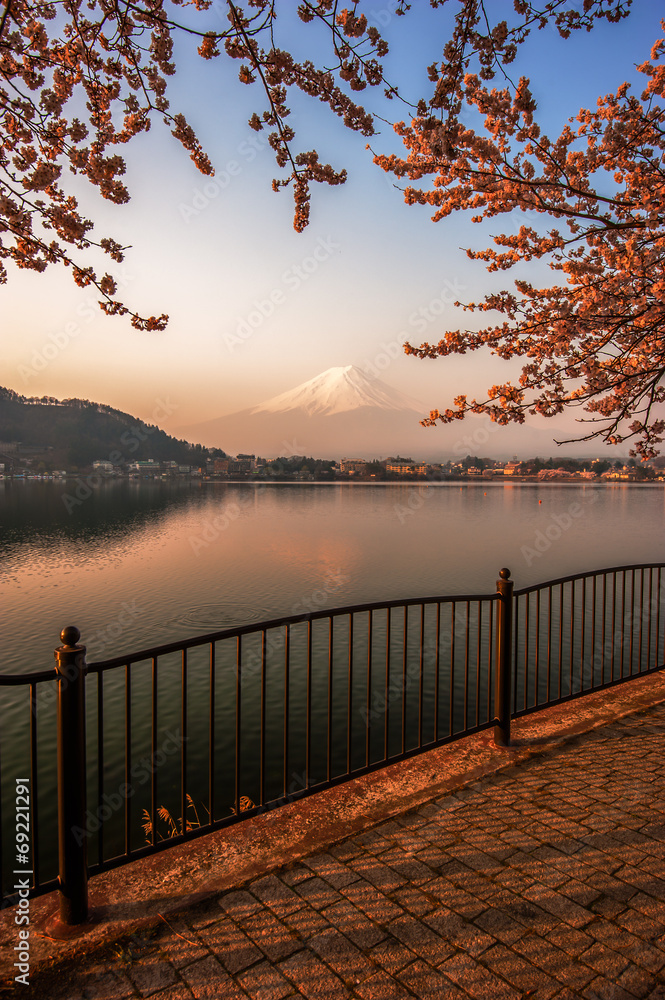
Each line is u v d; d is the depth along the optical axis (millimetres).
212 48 3336
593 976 2023
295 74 3473
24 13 3287
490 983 1996
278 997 1942
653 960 2096
